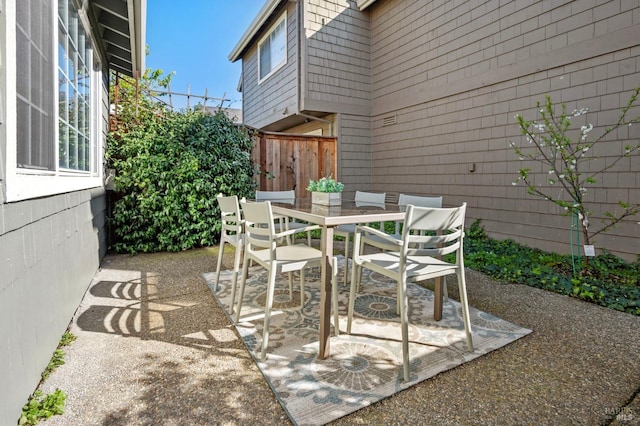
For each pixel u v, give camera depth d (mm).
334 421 1437
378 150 6793
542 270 3471
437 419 1450
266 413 1490
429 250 1925
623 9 3502
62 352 1974
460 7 5148
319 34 6371
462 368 1820
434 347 2027
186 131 4664
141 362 1885
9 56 1382
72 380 1717
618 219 3312
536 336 2172
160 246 4555
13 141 1395
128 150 4434
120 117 4883
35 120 1768
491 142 4809
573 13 3887
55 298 1984
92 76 3352
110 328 2297
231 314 2512
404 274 1810
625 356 1937
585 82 3814
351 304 2213
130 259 4172
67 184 2270
